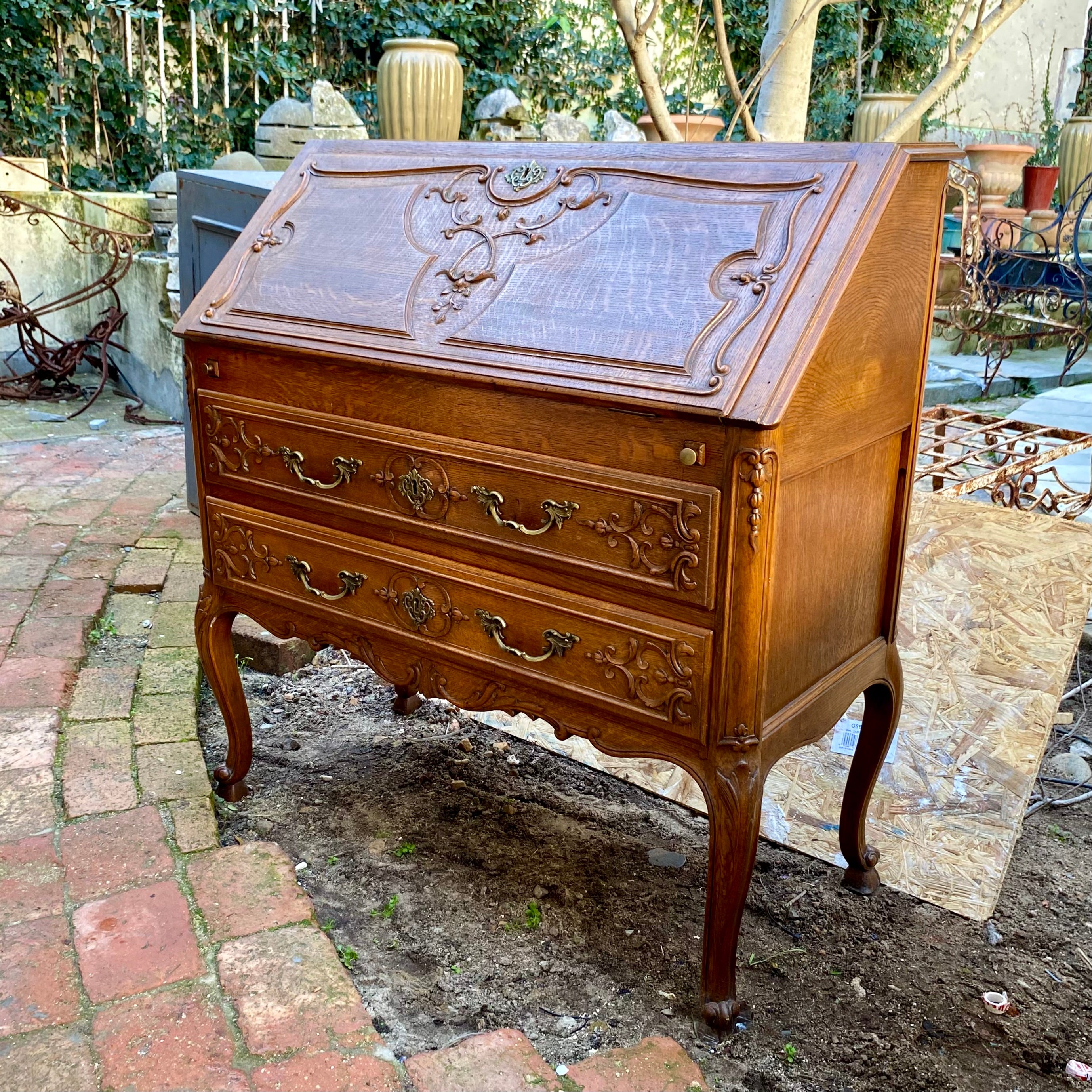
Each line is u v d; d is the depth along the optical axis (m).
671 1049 1.66
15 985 1.70
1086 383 7.03
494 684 1.87
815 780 2.40
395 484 1.86
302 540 2.07
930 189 1.73
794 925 2.12
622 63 8.84
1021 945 2.07
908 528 2.41
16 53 6.99
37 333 6.65
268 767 2.64
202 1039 1.61
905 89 10.46
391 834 2.39
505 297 1.74
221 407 2.11
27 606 3.19
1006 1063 1.77
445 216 1.94
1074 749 2.84
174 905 1.91
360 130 5.82
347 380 1.88
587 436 1.58
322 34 8.02
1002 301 7.57
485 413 1.70
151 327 5.71
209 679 2.36
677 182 1.71
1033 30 10.87
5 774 2.30
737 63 8.78
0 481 4.48
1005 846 2.17
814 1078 1.72
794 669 1.69
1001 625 2.36
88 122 7.40
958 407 6.54
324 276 1.99
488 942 2.04
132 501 4.25
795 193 1.59
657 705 1.64
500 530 1.74
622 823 2.49
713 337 1.50
